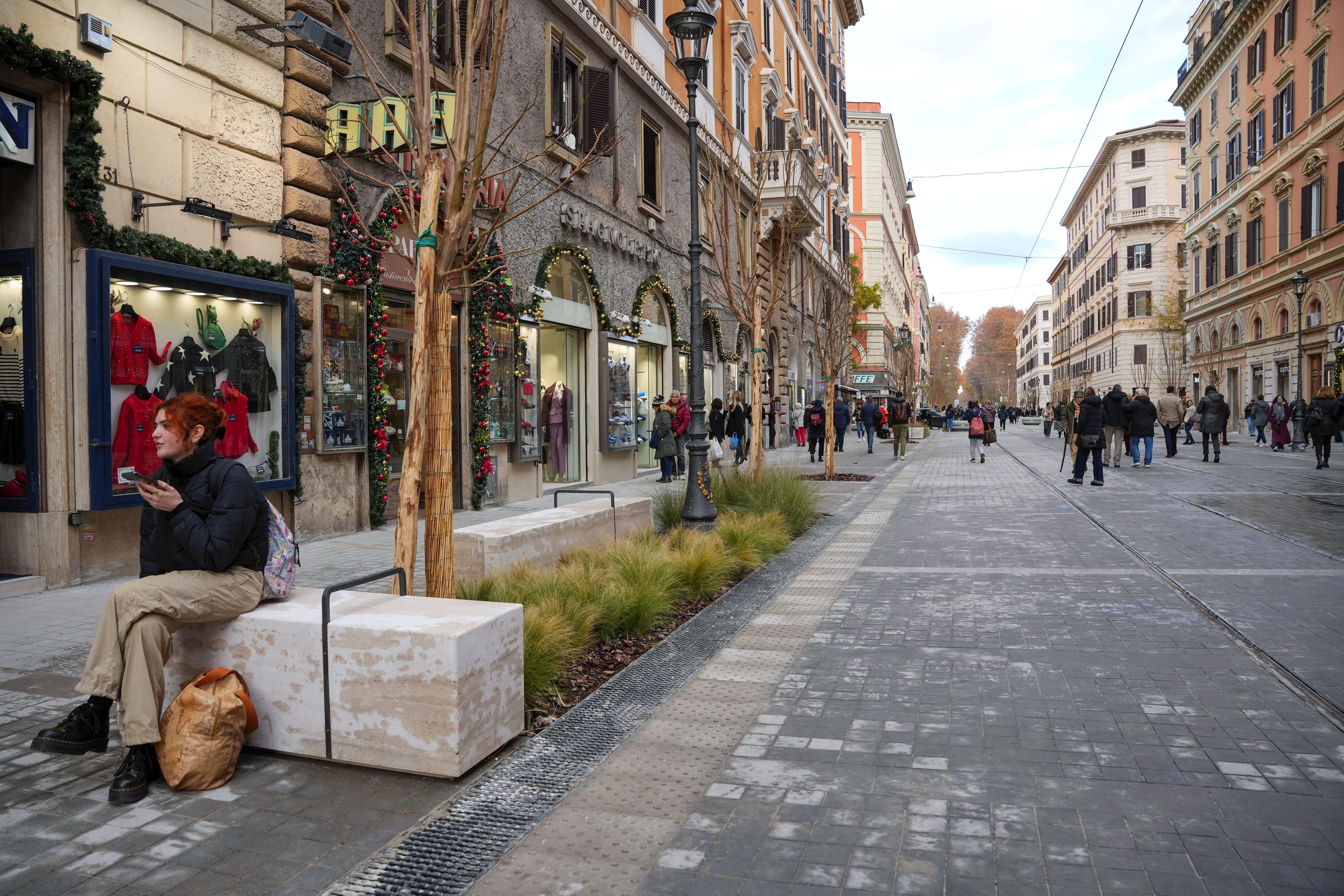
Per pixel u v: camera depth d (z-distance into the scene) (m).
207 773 3.57
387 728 3.72
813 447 24.59
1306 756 3.79
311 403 9.74
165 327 7.97
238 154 8.84
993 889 2.80
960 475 19.66
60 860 3.03
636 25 18.92
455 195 4.94
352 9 10.20
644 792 3.56
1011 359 140.62
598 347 17.16
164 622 3.67
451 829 3.25
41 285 7.23
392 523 11.22
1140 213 67.56
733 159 15.96
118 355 7.47
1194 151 48.97
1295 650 5.35
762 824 3.27
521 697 4.15
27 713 4.45
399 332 11.73
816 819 3.31
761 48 28.73
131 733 3.49
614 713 4.50
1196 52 48.28
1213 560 8.37
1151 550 8.98
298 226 9.50
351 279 10.17
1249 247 40.34
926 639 5.83
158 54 7.97
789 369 33.06
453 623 3.77
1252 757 3.79
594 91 16.55
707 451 10.44
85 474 7.34
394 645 3.69
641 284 19.16
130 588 3.64
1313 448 28.97
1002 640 5.77
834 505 13.70
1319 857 2.95
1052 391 110.50
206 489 3.86
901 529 11.07
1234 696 4.57
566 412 16.64
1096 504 13.34
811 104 37.22
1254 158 39.56
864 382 59.12
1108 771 3.68
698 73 10.45
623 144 18.17
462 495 12.73
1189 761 3.77
